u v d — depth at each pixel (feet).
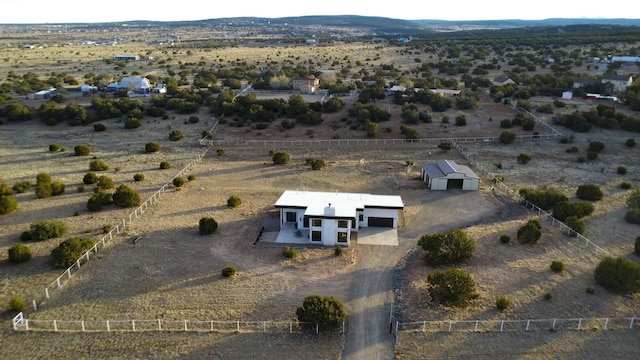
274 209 197.57
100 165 248.93
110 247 161.17
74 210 194.08
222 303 128.88
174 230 175.32
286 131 322.96
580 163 256.32
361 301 130.52
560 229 173.27
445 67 561.84
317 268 148.77
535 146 285.64
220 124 341.21
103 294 133.28
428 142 296.92
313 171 248.11
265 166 257.14
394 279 142.51
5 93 429.79
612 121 312.09
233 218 187.62
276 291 135.23
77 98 422.41
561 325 116.98
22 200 205.16
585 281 136.77
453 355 107.55
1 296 132.57
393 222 179.42
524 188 216.33
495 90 411.75
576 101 385.50
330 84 465.88
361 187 224.74
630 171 242.99
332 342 112.88
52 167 255.09
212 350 110.52
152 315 123.44
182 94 412.16
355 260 154.61
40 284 138.72
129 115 352.49
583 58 597.11
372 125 308.19
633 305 124.67
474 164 255.50
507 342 111.24
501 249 158.10
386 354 108.88
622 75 449.48
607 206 196.34
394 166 255.09
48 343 113.19
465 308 124.88
